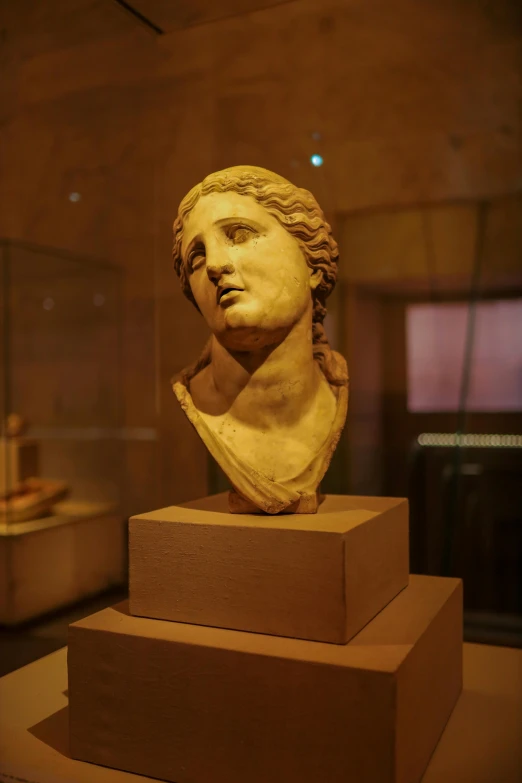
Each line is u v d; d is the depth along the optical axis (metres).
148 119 2.70
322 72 2.55
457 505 2.60
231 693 1.40
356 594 1.48
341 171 2.60
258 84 2.59
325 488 2.57
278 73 2.57
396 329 2.74
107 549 2.92
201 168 2.66
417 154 2.55
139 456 2.97
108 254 2.88
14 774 1.47
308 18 2.52
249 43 2.56
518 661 2.14
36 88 2.74
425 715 1.49
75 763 1.52
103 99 2.72
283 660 1.35
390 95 2.53
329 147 2.59
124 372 2.98
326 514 1.63
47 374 3.18
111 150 2.77
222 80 2.60
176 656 1.44
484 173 2.50
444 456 2.63
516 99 2.44
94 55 2.66
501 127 2.47
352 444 2.66
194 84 2.63
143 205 2.79
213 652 1.41
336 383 1.75
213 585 1.53
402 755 1.32
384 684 1.27
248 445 1.65
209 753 1.42
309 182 2.61
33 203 2.94
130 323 2.93
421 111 2.52
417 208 2.57
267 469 1.63
